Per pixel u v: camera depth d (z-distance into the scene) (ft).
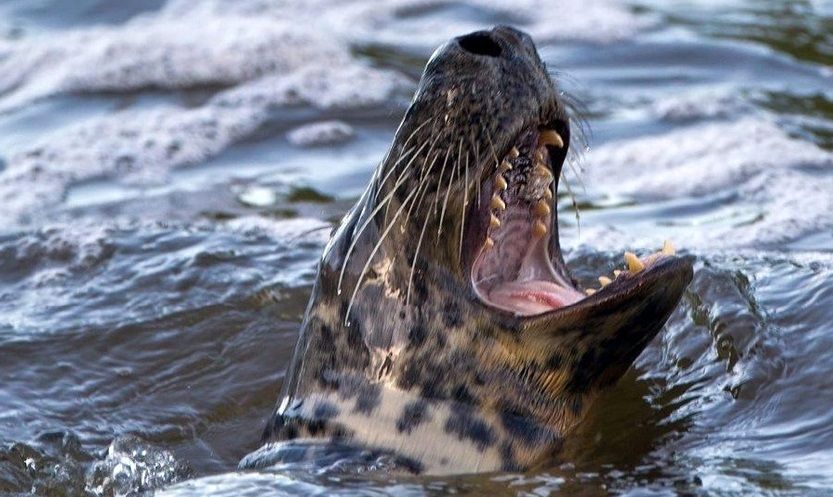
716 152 107.86
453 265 61.41
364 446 61.93
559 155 63.16
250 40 132.98
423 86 61.46
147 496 61.46
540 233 63.10
